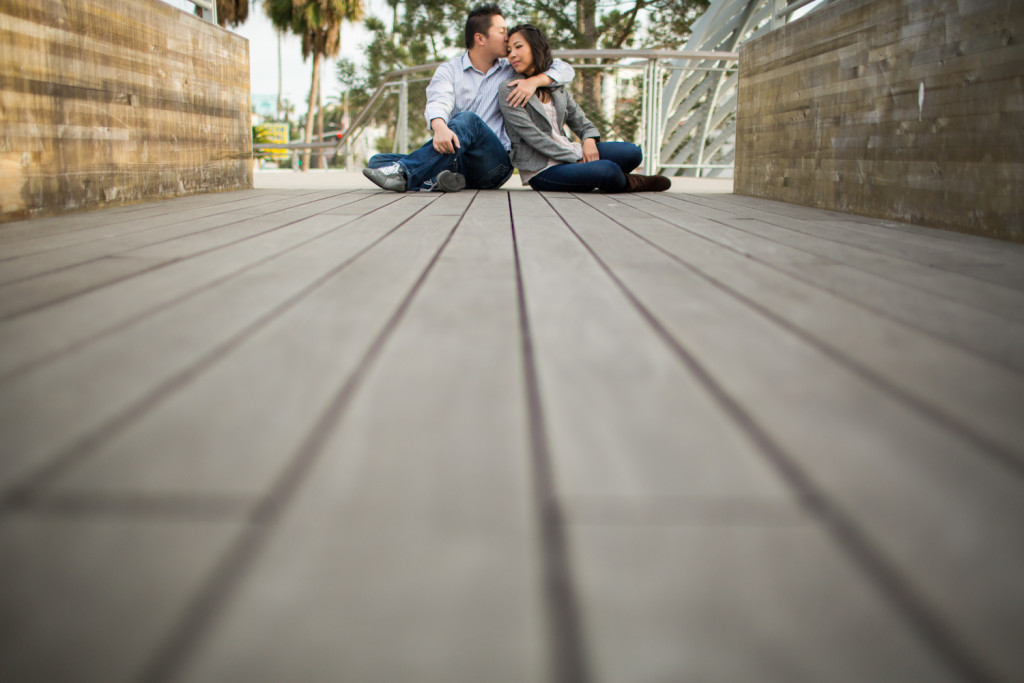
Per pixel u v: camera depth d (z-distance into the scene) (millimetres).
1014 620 372
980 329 887
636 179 3781
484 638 351
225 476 494
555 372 709
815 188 2807
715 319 918
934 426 597
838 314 954
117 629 355
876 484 499
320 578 389
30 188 2143
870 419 608
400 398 636
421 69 6836
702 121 7414
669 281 1159
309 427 575
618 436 565
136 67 2766
